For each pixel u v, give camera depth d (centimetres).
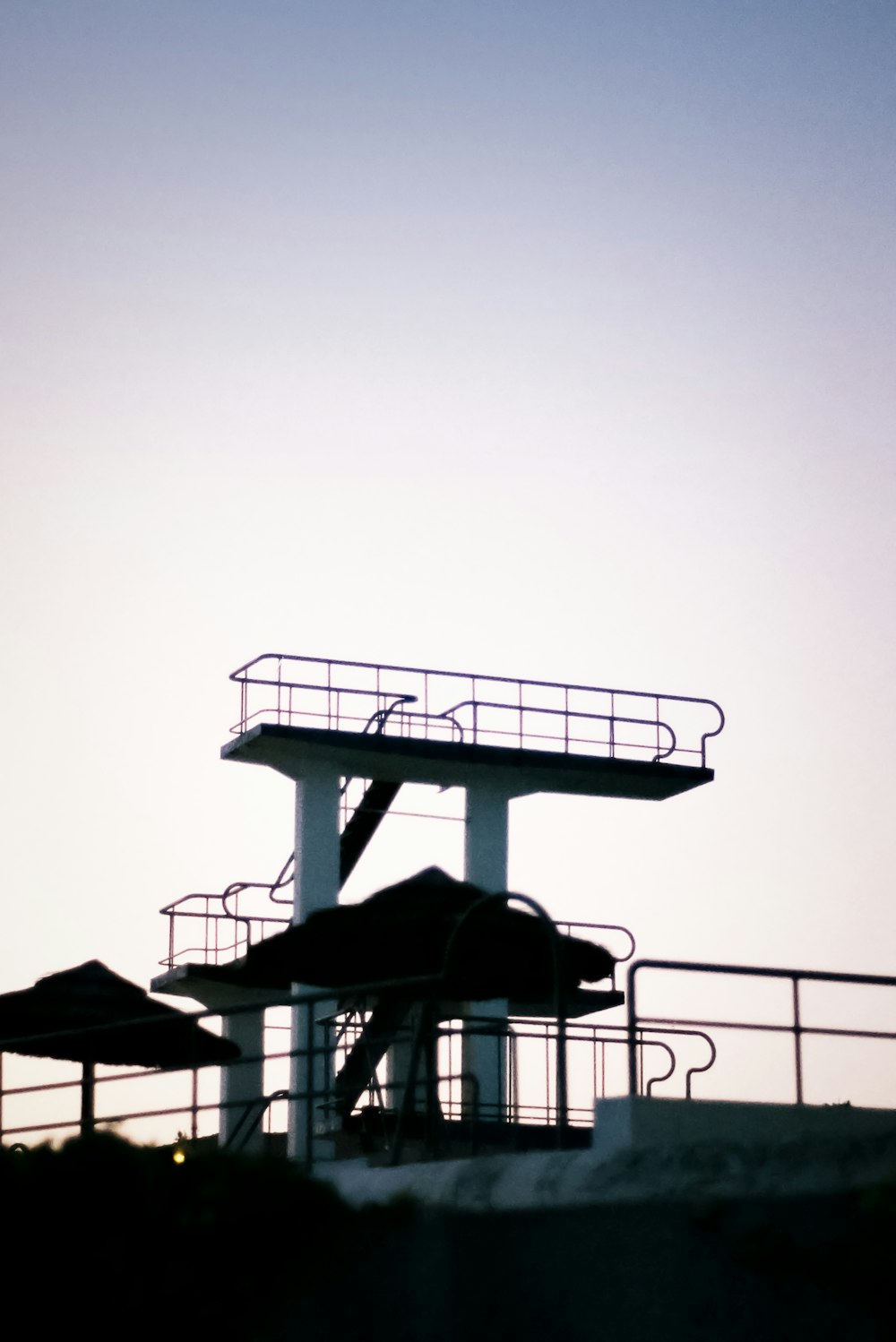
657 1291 2312
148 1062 4434
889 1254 2164
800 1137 2495
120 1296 2556
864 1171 2295
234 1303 2550
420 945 3959
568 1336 2358
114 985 4497
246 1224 2555
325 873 6253
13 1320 2566
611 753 6656
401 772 6488
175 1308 2544
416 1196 2597
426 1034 3234
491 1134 3931
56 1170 2616
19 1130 3312
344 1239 2567
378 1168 2939
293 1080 5806
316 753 6309
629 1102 2589
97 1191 2603
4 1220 2589
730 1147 2441
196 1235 2555
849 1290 2186
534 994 4144
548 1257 2409
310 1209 2575
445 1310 2464
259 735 6184
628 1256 2347
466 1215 2495
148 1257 2564
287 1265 2559
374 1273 2533
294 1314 2556
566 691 6669
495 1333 2419
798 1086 2820
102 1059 4403
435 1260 2492
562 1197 2450
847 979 2873
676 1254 2312
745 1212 2278
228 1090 6650
